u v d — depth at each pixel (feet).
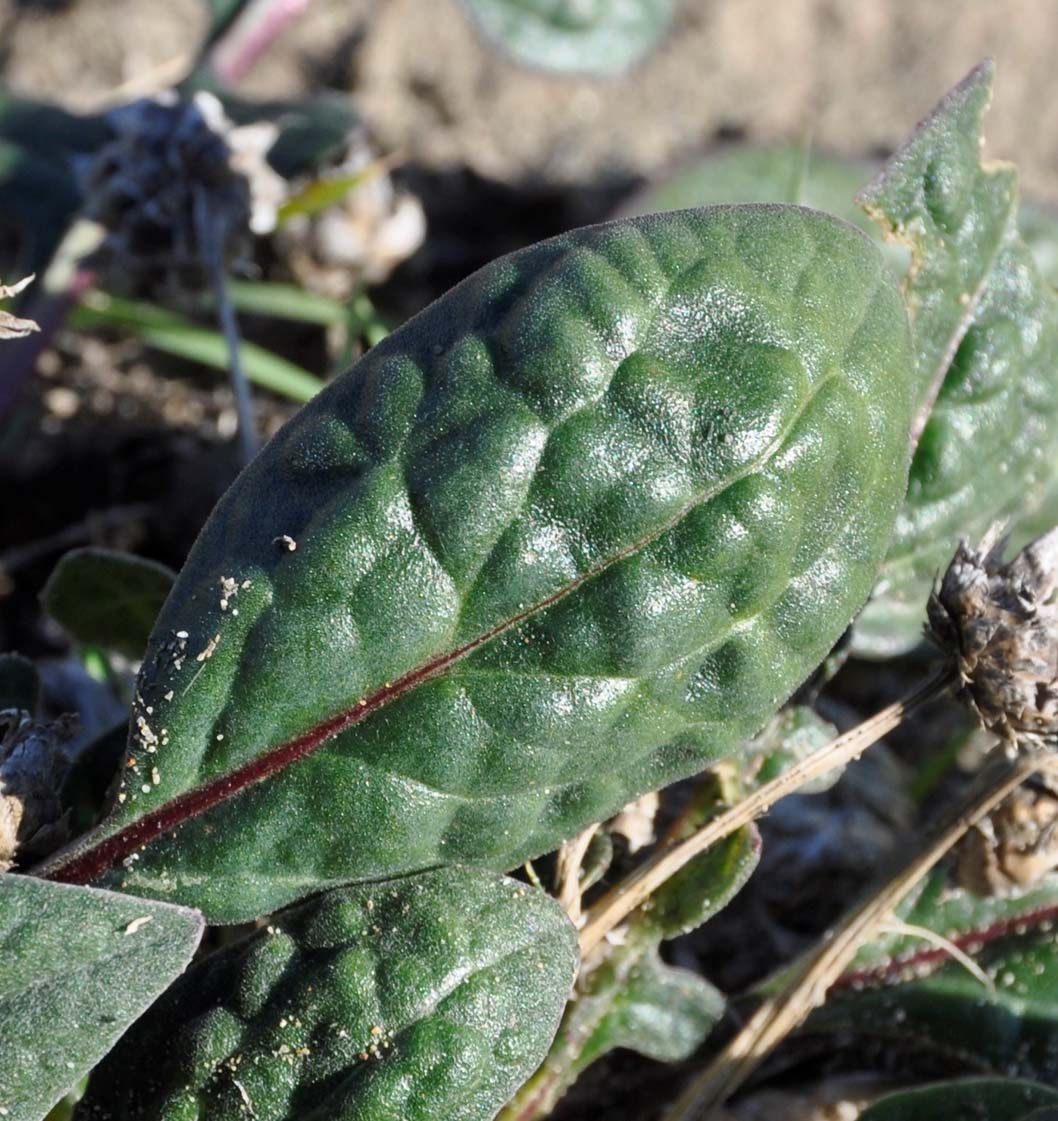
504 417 0.54
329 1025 0.54
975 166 0.66
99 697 0.75
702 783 0.65
